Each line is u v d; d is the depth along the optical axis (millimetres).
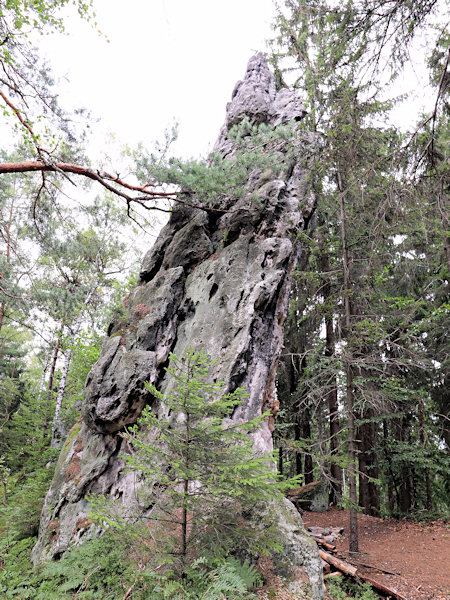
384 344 10516
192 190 9016
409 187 4520
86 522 7180
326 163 6902
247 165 9359
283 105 13438
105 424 8367
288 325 15977
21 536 8367
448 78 4133
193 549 4707
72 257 11297
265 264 9172
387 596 6797
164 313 9547
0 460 11477
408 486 14242
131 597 4305
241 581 4297
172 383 8156
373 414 12242
